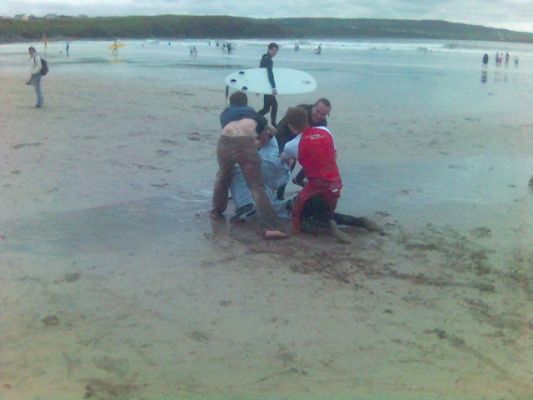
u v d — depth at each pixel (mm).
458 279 5355
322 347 4152
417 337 4320
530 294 5070
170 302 4797
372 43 130625
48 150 10250
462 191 8344
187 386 3682
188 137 11711
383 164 9977
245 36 177500
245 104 6824
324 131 6324
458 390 3688
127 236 6297
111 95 18844
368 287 5148
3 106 15844
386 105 18250
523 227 6805
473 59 58750
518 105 18828
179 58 50906
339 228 6676
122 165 9359
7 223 6602
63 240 6141
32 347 4086
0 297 4824
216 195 6770
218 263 5613
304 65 43094
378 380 3777
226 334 4309
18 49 76312
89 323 4434
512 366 3973
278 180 6875
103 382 3701
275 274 5379
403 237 6418
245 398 3568
